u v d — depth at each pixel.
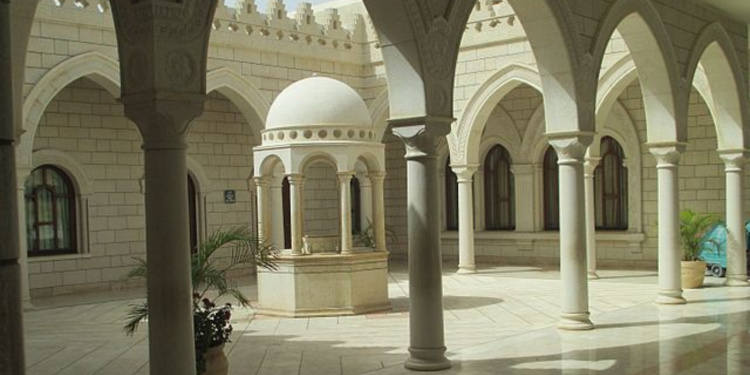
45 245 17.39
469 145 19.03
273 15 18.80
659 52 12.56
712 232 16.78
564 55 10.38
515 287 16.78
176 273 6.23
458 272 19.44
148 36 5.93
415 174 8.61
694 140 19.33
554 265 21.38
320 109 13.59
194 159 19.80
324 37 20.02
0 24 3.75
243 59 18.22
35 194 17.23
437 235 8.69
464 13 8.87
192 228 19.92
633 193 20.12
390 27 8.38
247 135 21.08
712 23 14.14
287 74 19.19
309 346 10.64
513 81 18.23
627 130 20.12
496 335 11.04
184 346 6.26
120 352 10.66
